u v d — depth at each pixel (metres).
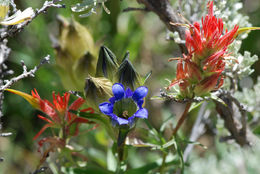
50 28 0.84
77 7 0.69
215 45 0.65
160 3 0.72
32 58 0.83
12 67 0.83
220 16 0.71
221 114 0.75
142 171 0.74
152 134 0.72
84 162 0.74
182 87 0.66
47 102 0.70
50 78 0.83
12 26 0.68
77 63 0.74
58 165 0.76
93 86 0.66
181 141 0.70
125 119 0.64
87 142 0.84
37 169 0.71
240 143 0.76
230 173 0.80
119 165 0.71
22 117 0.84
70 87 0.76
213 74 0.65
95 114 0.68
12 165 0.82
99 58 0.67
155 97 0.67
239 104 0.71
